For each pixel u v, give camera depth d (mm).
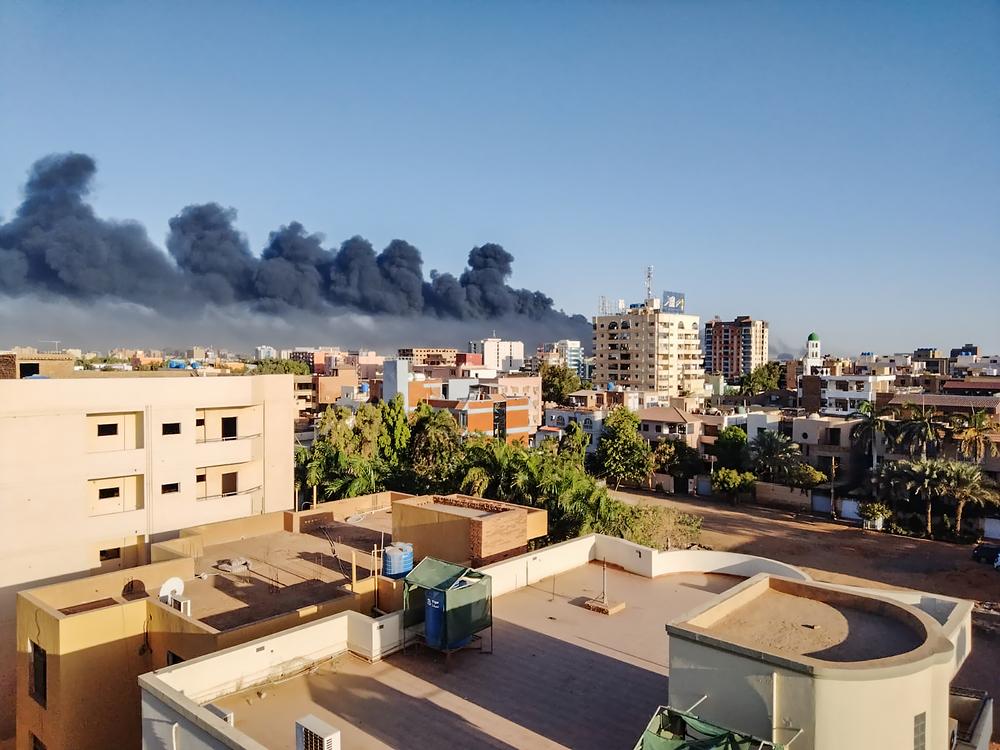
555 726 14258
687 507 73875
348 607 20594
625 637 18594
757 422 85125
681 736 10562
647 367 152875
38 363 40250
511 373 170750
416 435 66750
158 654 20656
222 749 11836
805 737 10383
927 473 60312
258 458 41344
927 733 10781
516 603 20969
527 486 40250
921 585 48094
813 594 13844
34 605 20766
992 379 93000
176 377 40000
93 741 20109
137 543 35750
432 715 14617
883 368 144000
